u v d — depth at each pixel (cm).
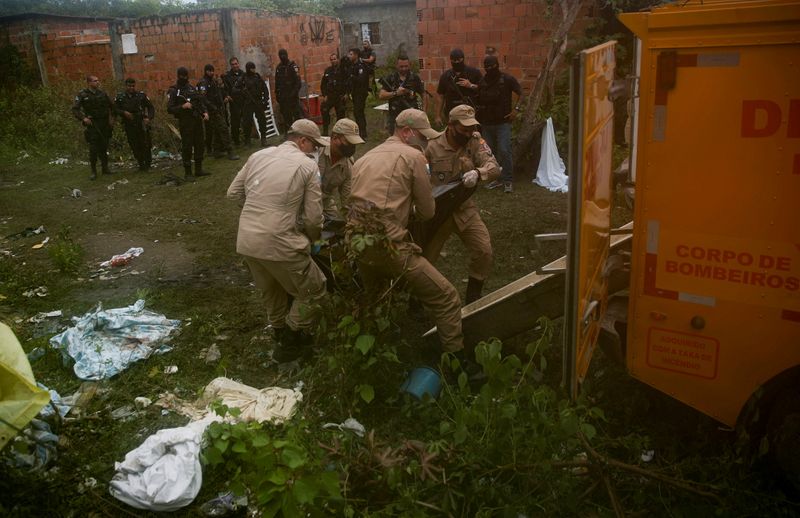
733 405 317
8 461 341
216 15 1466
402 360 453
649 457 347
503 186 902
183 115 1087
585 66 268
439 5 1146
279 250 427
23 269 702
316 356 447
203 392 412
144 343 493
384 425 383
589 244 304
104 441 386
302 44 1667
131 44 1622
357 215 397
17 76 1828
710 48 280
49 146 1466
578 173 276
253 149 1352
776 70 270
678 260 312
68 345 482
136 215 907
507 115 873
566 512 312
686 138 295
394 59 2192
